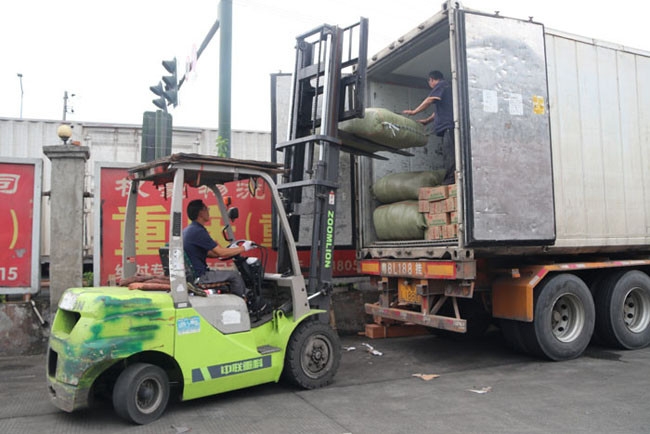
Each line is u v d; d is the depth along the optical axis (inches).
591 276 259.4
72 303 160.2
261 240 283.9
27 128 410.3
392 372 213.6
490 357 240.4
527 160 216.5
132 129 426.9
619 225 247.9
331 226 211.2
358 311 304.5
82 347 144.8
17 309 247.4
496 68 213.3
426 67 277.1
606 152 246.7
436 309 229.0
